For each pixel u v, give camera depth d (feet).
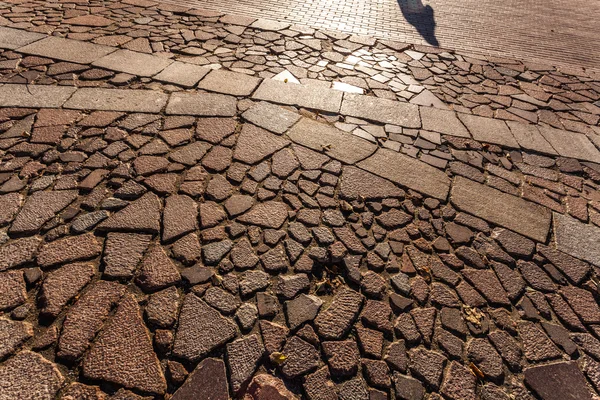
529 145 12.65
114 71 13.62
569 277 8.34
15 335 5.99
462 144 12.30
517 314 7.43
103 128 10.87
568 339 7.09
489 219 9.57
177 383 5.75
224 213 8.66
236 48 16.47
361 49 17.92
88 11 18.26
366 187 10.02
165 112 11.83
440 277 7.91
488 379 6.36
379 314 7.04
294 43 17.56
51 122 10.81
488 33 22.04
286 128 11.84
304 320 6.75
